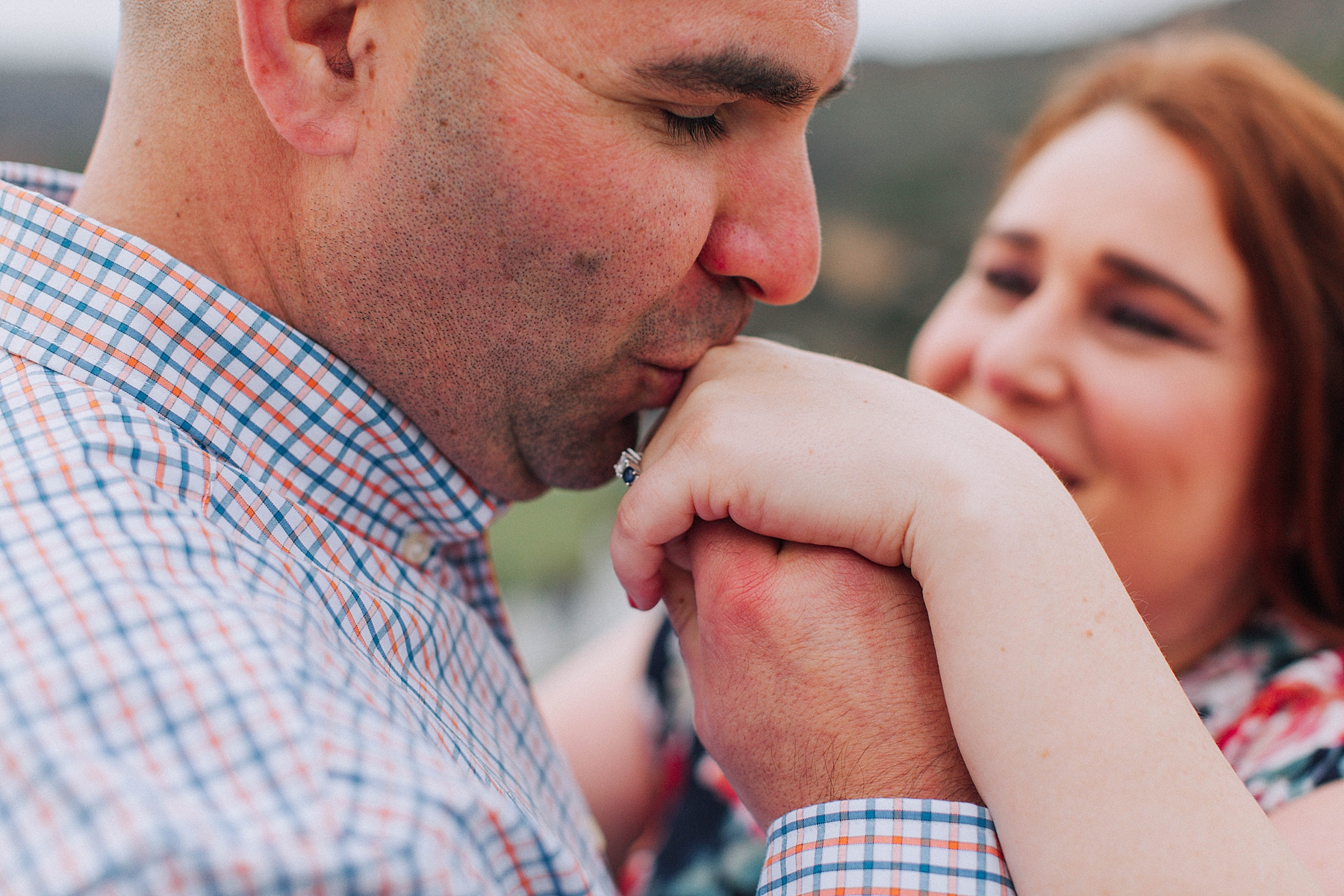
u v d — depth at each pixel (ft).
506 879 1.57
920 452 1.73
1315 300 2.45
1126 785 1.54
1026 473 1.71
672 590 1.95
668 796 2.80
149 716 1.42
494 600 2.17
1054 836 1.55
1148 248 2.53
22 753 1.38
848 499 1.73
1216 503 2.54
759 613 1.77
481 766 1.79
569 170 1.66
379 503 1.91
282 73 1.66
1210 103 2.59
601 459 1.94
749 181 1.77
